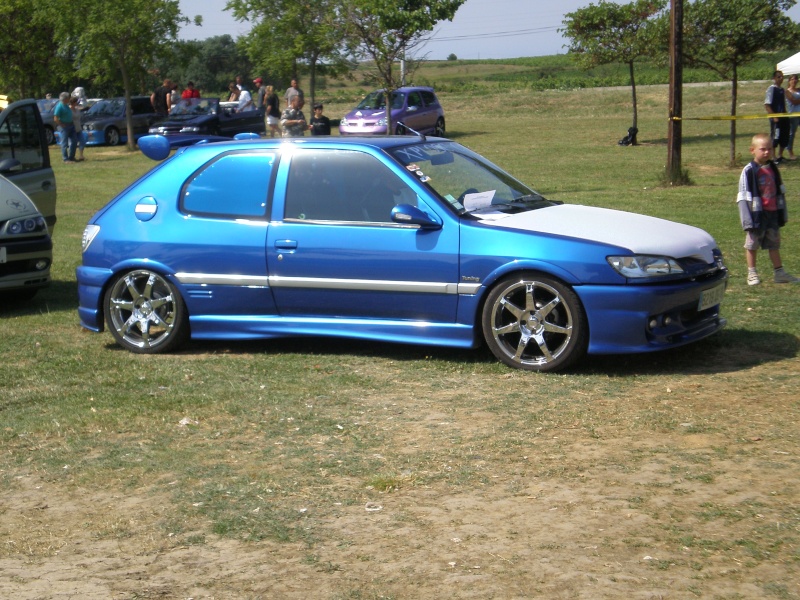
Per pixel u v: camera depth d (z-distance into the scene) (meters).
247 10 34.47
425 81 60.88
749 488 4.33
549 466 4.76
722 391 5.91
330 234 7.00
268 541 4.11
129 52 33.19
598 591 3.48
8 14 41.75
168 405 6.13
